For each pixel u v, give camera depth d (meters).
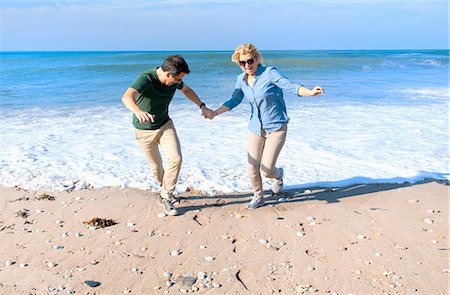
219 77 21.64
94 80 20.28
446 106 12.52
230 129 9.27
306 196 5.63
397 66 31.88
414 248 4.23
